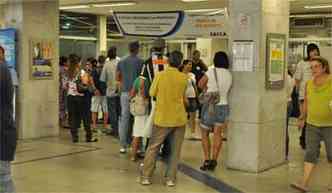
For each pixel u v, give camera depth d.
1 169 4.42
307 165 5.95
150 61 7.18
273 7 6.98
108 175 6.60
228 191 5.91
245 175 6.74
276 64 7.09
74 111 9.06
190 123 9.90
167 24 10.44
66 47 16.23
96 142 9.14
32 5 9.32
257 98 6.80
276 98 7.20
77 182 6.20
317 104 5.77
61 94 10.98
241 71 6.88
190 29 10.23
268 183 6.32
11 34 9.21
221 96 6.84
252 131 6.87
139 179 6.38
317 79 5.80
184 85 6.07
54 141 9.22
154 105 6.37
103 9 14.45
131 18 10.84
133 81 7.78
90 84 9.20
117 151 8.26
